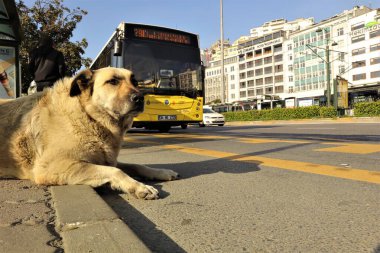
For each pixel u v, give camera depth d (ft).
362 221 5.73
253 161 12.07
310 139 20.81
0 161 8.06
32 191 7.04
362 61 172.24
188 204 6.75
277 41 231.91
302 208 6.46
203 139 22.33
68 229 4.80
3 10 16.15
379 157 12.66
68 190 6.92
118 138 8.35
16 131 8.04
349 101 138.31
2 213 5.55
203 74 31.07
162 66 29.04
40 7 46.16
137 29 28.40
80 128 7.68
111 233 4.60
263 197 7.23
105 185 7.58
